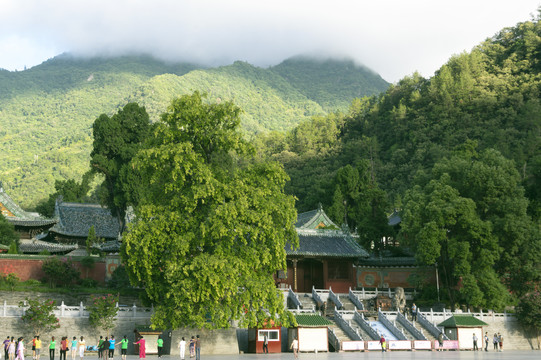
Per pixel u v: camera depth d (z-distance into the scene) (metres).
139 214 45.00
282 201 47.25
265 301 45.50
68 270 60.16
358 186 119.81
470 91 190.50
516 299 66.81
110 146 79.44
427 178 87.62
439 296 70.62
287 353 50.12
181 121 46.94
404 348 54.78
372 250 83.88
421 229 65.88
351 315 59.47
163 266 44.78
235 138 46.81
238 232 43.44
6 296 52.69
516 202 67.31
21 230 74.88
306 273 75.12
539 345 65.56
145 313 50.62
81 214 86.50
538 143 140.88
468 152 89.62
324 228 78.38
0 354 44.72
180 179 44.75
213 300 43.59
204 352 48.47
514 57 199.50
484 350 58.62
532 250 66.31
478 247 65.94
